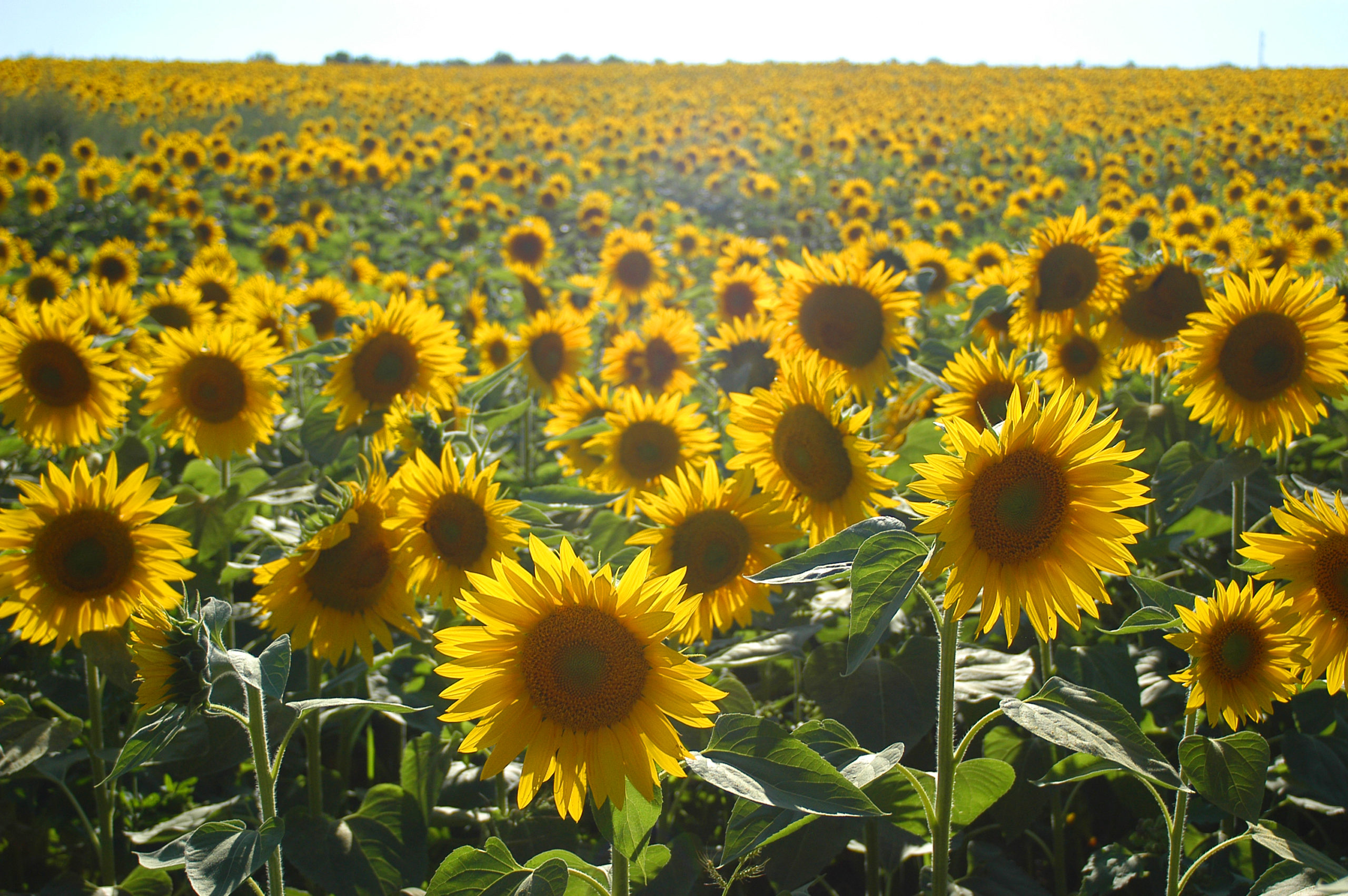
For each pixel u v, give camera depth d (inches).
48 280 327.6
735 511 120.3
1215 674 91.0
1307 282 127.7
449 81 2074.3
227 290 300.8
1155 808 126.8
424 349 169.0
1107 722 76.8
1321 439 163.6
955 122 1195.9
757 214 791.7
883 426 173.0
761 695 158.2
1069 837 142.1
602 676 73.7
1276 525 136.7
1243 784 89.4
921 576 80.0
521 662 74.9
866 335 163.9
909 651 120.4
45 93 1263.5
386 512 115.3
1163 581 155.7
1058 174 978.7
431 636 127.9
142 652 83.6
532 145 1130.7
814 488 122.5
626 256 341.1
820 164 991.0
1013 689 114.3
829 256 170.4
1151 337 169.3
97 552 110.3
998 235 607.8
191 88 1512.1
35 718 121.8
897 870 119.9
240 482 178.9
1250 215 551.8
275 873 89.5
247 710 89.3
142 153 974.4
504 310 417.4
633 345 230.4
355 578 113.0
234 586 185.5
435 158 898.1
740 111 1427.2
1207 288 165.8
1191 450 139.3
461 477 120.1
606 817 77.7
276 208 737.0
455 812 134.7
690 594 120.0
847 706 115.0
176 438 175.0
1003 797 126.2
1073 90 1736.0
